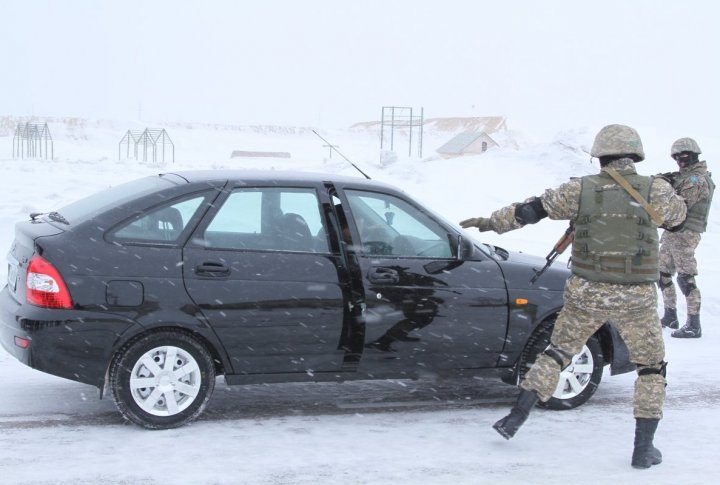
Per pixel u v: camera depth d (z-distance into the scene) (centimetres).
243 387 660
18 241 562
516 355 597
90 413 575
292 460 493
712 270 1283
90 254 519
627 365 624
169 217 541
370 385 682
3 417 562
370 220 578
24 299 521
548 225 1698
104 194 590
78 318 511
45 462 477
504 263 599
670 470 495
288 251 554
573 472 487
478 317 582
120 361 521
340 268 557
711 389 689
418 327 572
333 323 555
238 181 559
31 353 510
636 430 501
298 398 634
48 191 2241
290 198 566
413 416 596
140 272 523
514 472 484
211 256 537
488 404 634
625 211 482
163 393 536
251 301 538
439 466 490
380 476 471
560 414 611
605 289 482
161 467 475
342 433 550
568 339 505
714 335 918
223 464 482
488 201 2117
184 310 527
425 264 576
